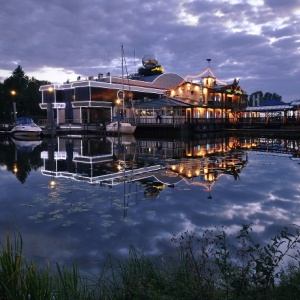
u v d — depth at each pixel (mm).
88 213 9188
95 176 15227
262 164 18812
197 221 8391
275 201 10344
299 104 49781
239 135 45312
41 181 14070
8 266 3445
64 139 43375
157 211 9312
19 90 77125
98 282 4711
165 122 45031
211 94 52562
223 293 3811
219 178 14383
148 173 15961
